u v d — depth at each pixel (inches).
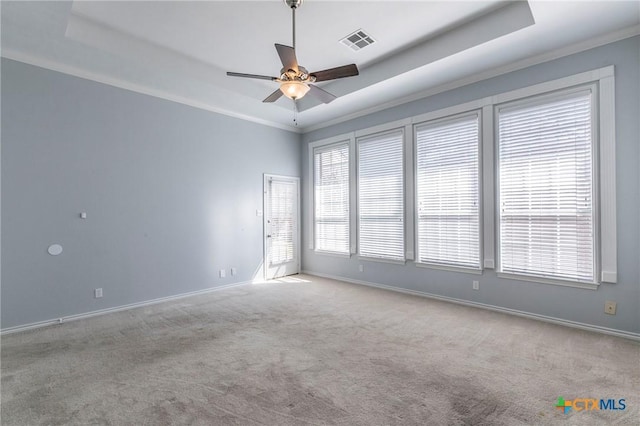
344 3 114.3
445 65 144.6
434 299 173.3
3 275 128.6
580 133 127.4
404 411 76.0
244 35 135.1
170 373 95.0
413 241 182.7
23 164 133.2
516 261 144.9
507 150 147.2
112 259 157.6
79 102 147.6
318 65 164.1
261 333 126.1
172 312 154.6
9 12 104.9
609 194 120.0
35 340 120.8
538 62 136.6
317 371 95.3
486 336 120.3
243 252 214.2
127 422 73.0
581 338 117.1
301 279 229.5
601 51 121.8
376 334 123.6
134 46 138.4
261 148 226.1
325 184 236.5
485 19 124.4
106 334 126.5
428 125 175.6
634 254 115.4
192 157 188.9
